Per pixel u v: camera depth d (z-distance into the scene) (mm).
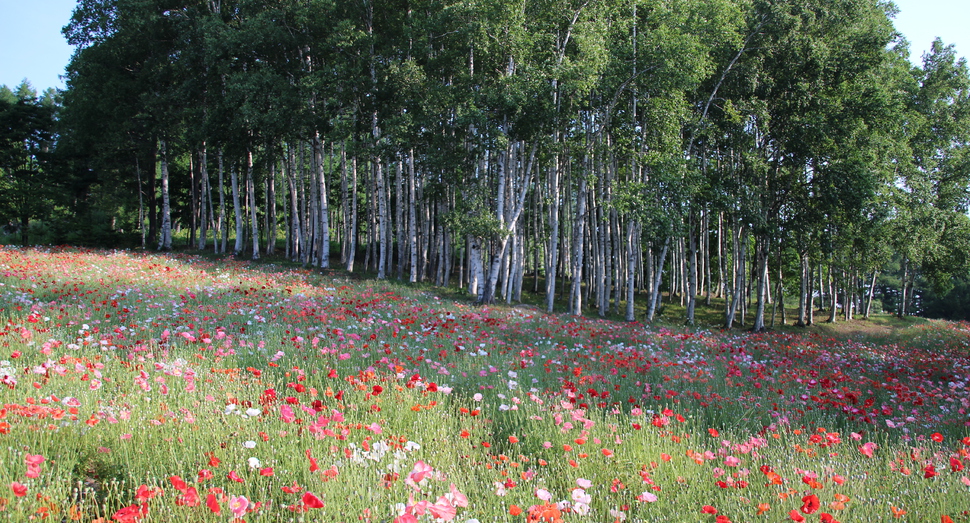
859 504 4074
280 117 24906
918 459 5082
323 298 15492
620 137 24625
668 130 23594
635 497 4172
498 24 21172
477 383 7098
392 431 4965
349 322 11109
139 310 10352
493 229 21953
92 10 30906
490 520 3582
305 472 3916
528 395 6230
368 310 13344
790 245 27781
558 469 4547
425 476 3402
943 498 4195
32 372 4988
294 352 7715
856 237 26984
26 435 3861
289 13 26984
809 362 13273
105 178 35156
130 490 3479
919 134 30641
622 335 15383
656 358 10727
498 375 7492
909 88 28938
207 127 27734
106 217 37938
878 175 24641
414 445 4242
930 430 6703
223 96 28172
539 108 21344
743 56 25531
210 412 4781
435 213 33750
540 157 25359
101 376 5191
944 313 57531
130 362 6062
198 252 32469
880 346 18703
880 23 26031
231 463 3965
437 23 22531
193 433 4352
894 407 7730
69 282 13367
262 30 26188
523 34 21250
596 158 25781
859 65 24281
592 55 20891
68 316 8852
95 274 15500
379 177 26688
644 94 23828
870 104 23562
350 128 25500
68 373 5336
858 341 22156
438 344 10055
